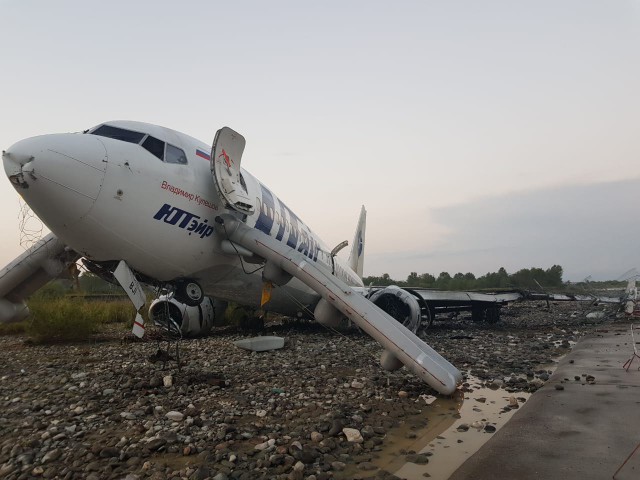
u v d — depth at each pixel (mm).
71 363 8273
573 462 3459
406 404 5438
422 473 3391
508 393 6047
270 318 18125
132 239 6141
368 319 6492
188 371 7258
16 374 7418
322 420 4633
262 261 7820
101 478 3324
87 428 4512
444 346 10453
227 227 7324
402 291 11492
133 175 6012
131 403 5449
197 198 6934
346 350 9641
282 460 3572
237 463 3568
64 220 5621
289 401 5477
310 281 6922
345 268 17078
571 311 23344
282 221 10461
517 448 3820
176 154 6891
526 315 21125
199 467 3385
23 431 4512
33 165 5180
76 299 13656
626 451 3654
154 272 6887
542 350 9836
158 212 6324
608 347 9898
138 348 10078
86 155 5566
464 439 4199
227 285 8688
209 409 5113
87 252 6211
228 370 7371
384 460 3672
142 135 6617
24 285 8930
